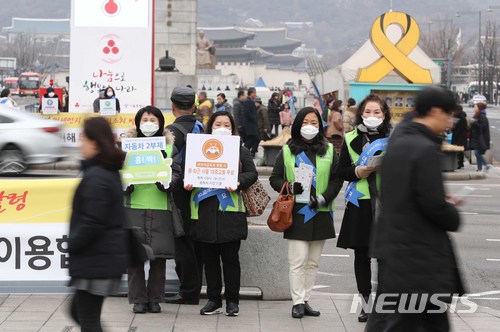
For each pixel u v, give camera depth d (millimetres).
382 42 33156
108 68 22844
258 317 9648
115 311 9812
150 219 9492
